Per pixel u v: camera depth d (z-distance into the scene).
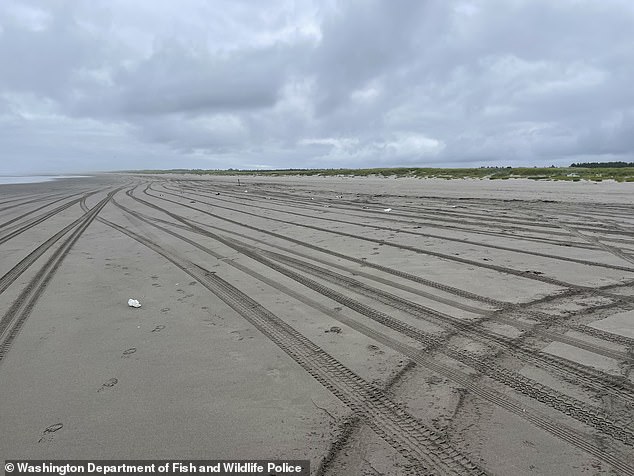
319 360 3.76
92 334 4.46
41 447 2.69
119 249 9.20
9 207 19.11
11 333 4.54
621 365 3.51
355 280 6.21
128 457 2.59
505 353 3.79
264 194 23.86
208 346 4.11
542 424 2.78
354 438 2.69
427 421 2.84
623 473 2.34
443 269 6.64
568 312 4.70
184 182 42.53
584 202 15.56
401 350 3.91
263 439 2.71
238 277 6.61
